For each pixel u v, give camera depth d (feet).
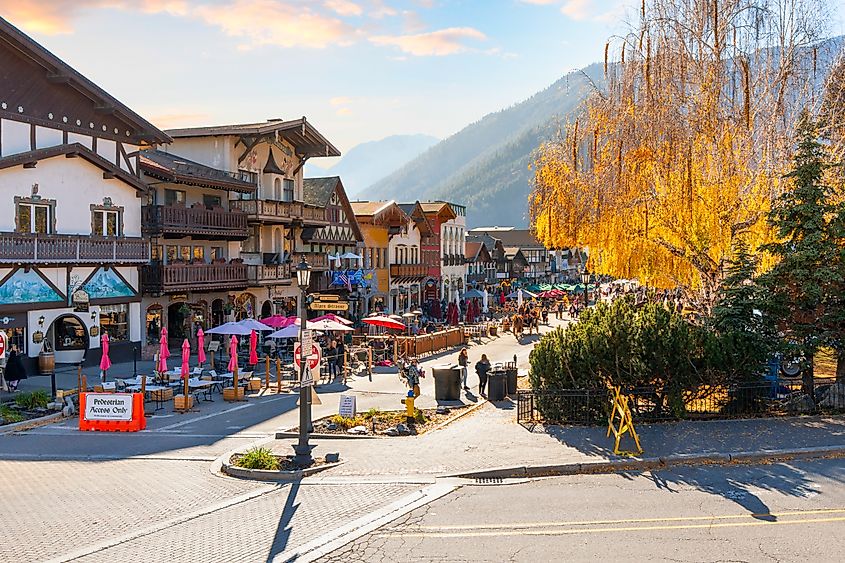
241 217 138.31
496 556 35.91
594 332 62.75
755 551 35.86
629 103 81.56
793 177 68.95
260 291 153.17
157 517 42.88
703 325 70.08
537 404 63.98
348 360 109.29
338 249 182.50
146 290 119.75
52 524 41.70
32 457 58.18
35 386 91.04
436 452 55.57
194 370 90.53
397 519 41.63
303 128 154.30
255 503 45.32
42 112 103.76
